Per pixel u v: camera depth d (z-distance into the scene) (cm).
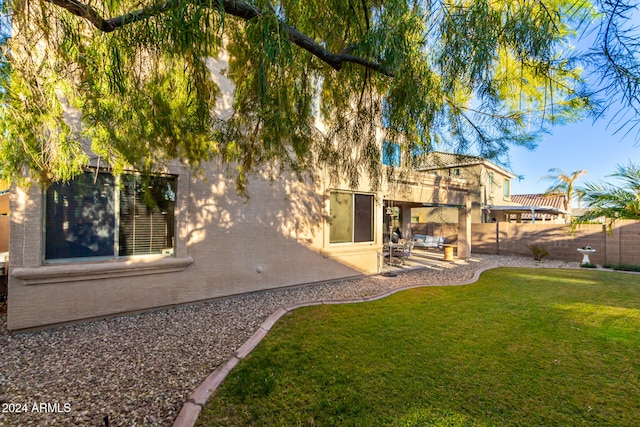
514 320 543
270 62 221
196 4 182
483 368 366
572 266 1227
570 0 219
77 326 509
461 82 271
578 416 279
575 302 666
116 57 225
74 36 238
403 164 405
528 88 302
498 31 237
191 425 267
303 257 824
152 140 308
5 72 229
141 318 556
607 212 700
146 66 276
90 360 392
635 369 366
